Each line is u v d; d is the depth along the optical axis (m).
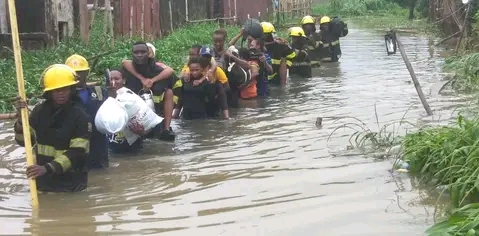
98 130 7.13
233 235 5.07
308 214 5.48
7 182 6.73
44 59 13.48
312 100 11.47
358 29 32.06
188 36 19.53
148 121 7.85
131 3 17.77
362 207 5.59
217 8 26.70
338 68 16.39
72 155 6.16
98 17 20.11
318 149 7.71
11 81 11.66
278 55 13.47
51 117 6.20
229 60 11.11
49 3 14.86
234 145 8.16
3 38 14.64
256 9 29.50
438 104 10.24
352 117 9.58
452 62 14.20
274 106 11.02
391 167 6.77
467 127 6.36
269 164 7.12
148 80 8.70
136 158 7.68
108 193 6.28
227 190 6.24
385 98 11.20
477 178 5.27
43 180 6.38
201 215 5.56
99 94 7.36
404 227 5.07
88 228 5.32
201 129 9.29
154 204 5.90
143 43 8.80
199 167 7.14
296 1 39.66
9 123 9.89
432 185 6.11
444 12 22.91
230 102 10.88
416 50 20.02
